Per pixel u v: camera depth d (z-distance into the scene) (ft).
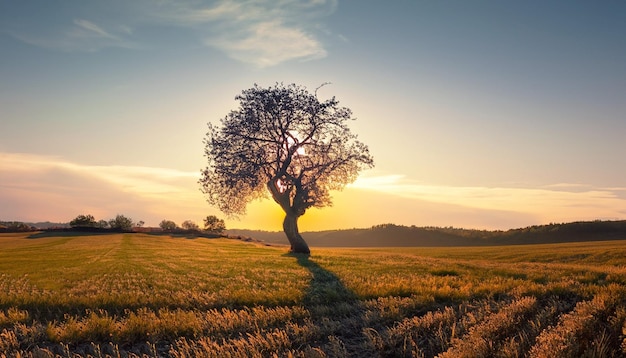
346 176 184.65
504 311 43.78
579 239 510.17
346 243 654.53
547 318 41.70
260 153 177.27
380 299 53.62
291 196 188.44
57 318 47.60
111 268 105.40
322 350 37.52
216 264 114.11
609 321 39.96
